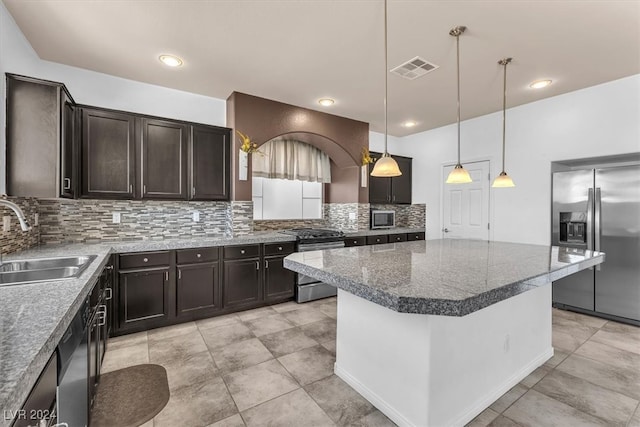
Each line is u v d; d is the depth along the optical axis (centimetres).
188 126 336
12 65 225
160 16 218
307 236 388
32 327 96
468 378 176
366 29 235
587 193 339
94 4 205
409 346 165
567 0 200
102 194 288
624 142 322
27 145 223
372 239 468
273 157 436
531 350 227
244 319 327
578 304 346
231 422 173
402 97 375
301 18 221
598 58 278
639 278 306
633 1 200
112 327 276
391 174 236
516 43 253
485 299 127
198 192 342
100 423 170
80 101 300
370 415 179
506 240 421
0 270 194
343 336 214
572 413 181
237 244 342
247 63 289
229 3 205
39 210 287
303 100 383
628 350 258
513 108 412
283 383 210
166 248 301
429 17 219
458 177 267
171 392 199
